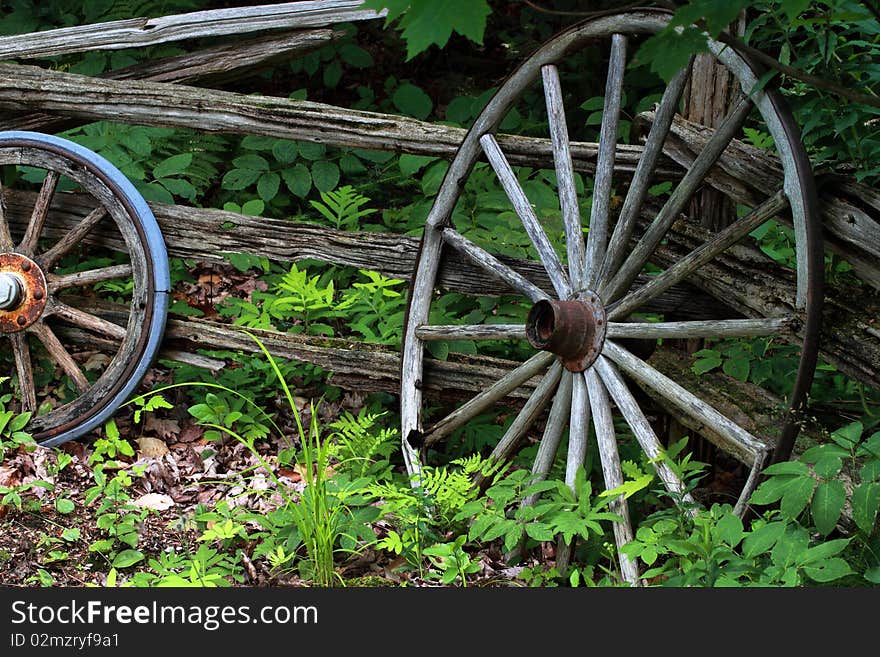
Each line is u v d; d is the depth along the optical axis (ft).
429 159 16.76
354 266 14.15
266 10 14.67
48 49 15.10
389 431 12.51
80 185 14.97
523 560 11.66
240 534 11.18
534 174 16.35
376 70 21.04
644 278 12.63
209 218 14.40
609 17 11.48
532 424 12.28
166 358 14.37
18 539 11.25
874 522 8.79
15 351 14.10
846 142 10.21
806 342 9.52
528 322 11.48
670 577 9.67
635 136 13.35
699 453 12.54
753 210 10.32
